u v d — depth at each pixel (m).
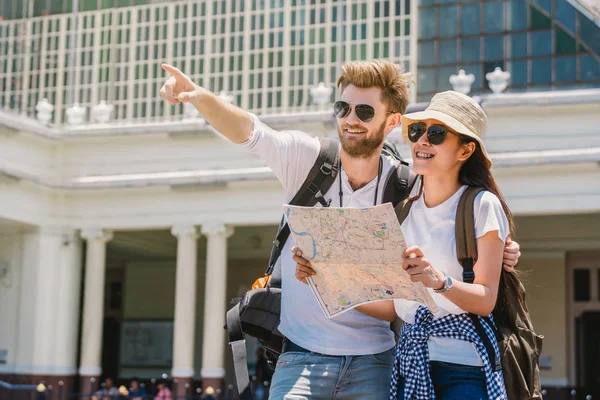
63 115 26.61
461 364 4.59
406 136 4.92
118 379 32.56
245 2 24.92
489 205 4.64
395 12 24.17
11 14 27.25
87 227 26.23
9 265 26.45
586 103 22.12
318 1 24.47
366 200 5.30
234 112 5.14
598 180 22.08
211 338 24.88
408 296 4.57
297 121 23.55
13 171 24.59
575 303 27.98
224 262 25.25
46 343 25.94
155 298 32.53
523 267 28.06
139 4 26.25
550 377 27.61
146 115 25.80
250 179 24.58
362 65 5.27
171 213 25.61
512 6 23.70
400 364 4.75
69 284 26.33
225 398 24.64
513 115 22.77
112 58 26.28
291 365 5.17
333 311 4.82
